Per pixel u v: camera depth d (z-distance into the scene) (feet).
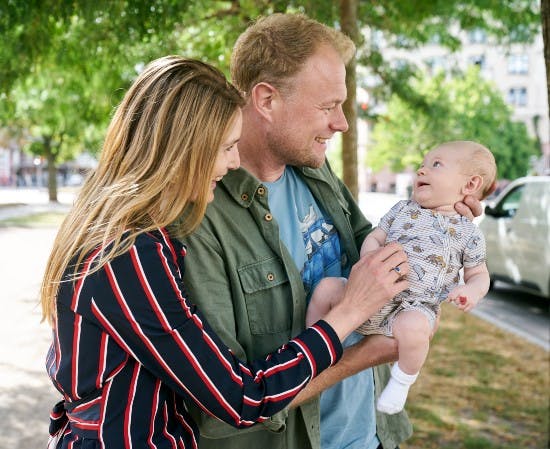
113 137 4.56
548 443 12.94
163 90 4.45
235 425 4.43
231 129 4.50
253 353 5.47
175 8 13.33
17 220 64.80
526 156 113.29
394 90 28.96
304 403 5.67
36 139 95.20
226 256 5.32
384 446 6.80
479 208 6.15
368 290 4.95
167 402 4.52
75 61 17.35
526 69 145.59
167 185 4.36
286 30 5.63
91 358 4.24
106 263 4.12
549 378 17.20
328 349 4.75
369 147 109.60
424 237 5.97
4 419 13.65
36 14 13.00
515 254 26.43
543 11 8.45
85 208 4.43
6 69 14.71
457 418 14.30
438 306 6.01
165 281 4.20
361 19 20.08
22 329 21.04
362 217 6.99
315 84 5.55
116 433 4.27
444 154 6.18
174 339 4.21
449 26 22.89
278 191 6.14
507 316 25.43
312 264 6.19
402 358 5.65
